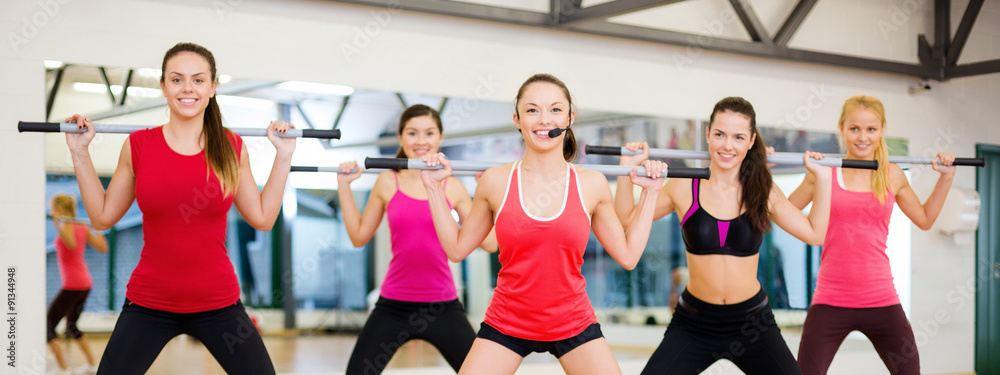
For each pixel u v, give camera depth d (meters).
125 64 4.44
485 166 2.61
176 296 2.54
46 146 4.29
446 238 2.57
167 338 2.59
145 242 2.55
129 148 2.55
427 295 3.42
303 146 5.07
